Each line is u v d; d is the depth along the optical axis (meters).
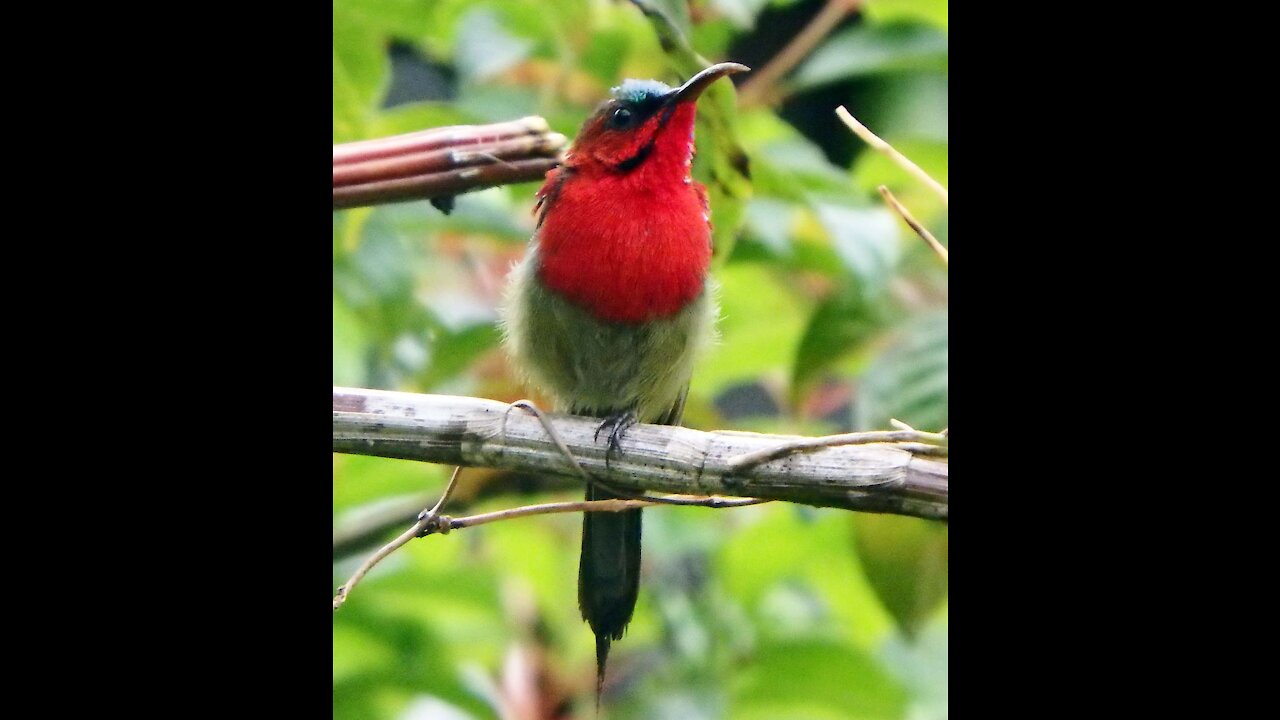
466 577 9.70
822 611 11.93
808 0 11.31
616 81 9.90
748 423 10.80
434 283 10.92
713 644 10.58
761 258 9.73
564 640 10.85
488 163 6.72
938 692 10.80
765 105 9.92
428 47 10.28
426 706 9.67
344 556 9.69
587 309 9.03
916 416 8.55
